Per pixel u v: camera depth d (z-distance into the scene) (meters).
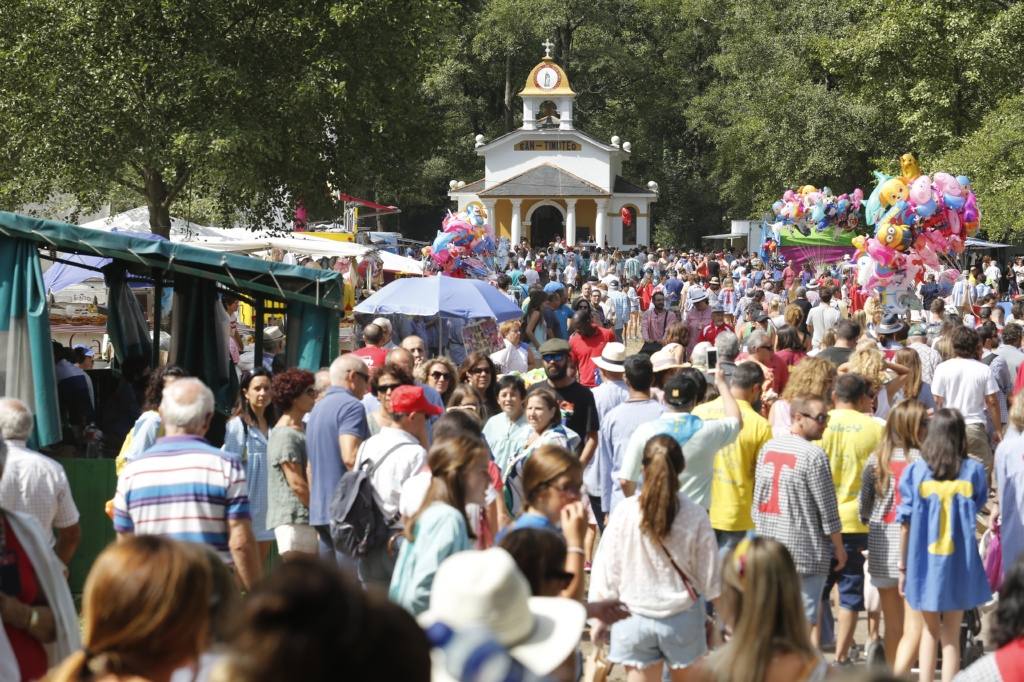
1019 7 64.81
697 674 7.88
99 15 44.06
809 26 105.88
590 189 122.44
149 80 46.19
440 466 10.17
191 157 45.88
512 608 6.57
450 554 9.69
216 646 5.68
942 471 12.94
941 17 69.25
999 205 59.19
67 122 44.81
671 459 11.30
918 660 13.68
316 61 47.75
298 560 4.90
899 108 78.19
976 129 67.56
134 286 36.19
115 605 6.41
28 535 9.13
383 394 12.86
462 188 124.81
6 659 8.49
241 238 50.62
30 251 17.77
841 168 94.06
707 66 140.25
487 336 26.53
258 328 22.91
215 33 46.62
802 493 13.39
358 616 4.68
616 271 83.31
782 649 7.61
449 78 130.75
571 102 126.50
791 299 47.28
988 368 21.14
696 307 36.53
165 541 6.65
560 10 132.38
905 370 19.41
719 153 126.44
